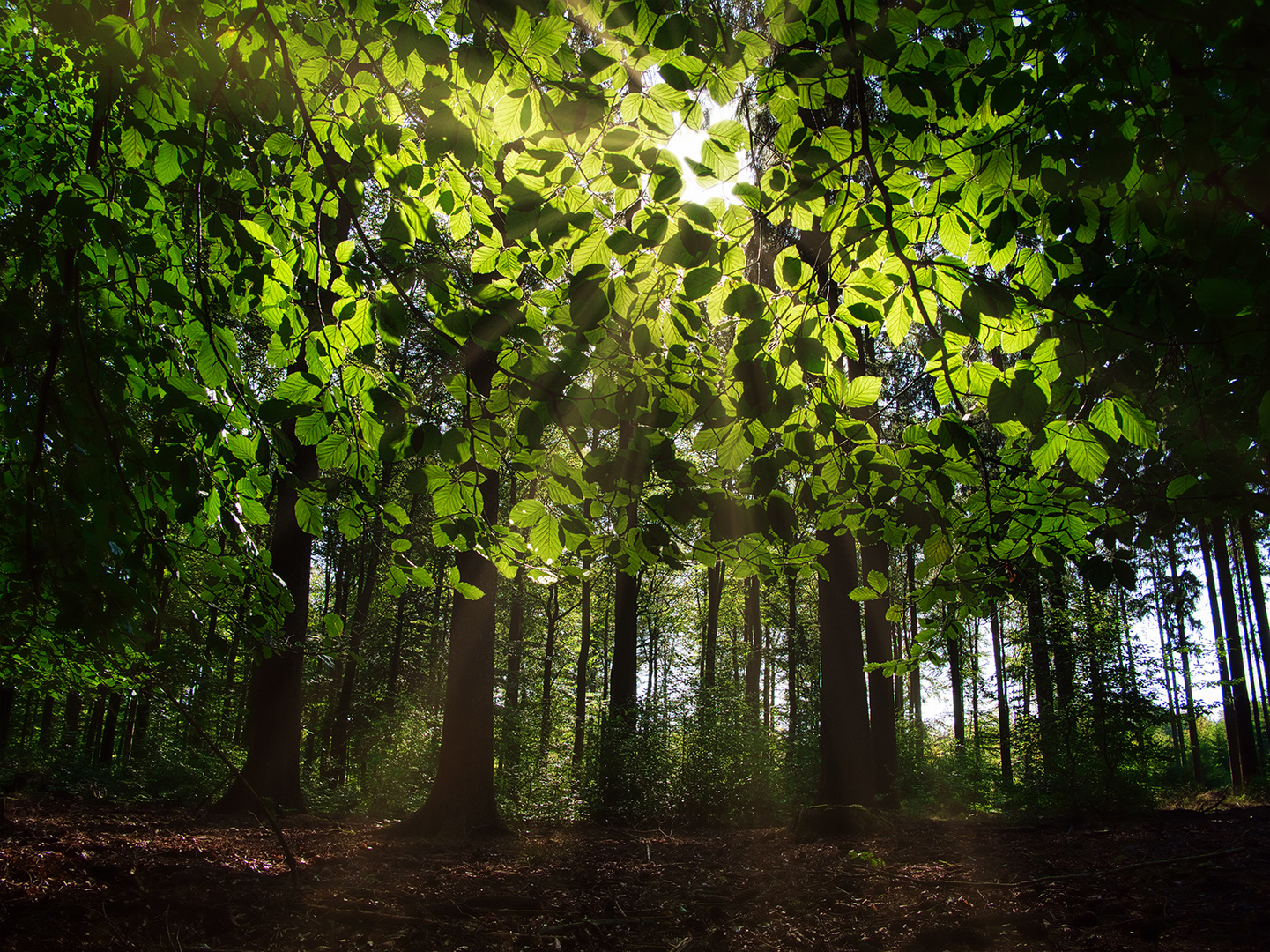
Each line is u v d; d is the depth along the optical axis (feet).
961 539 11.80
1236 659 49.85
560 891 19.21
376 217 24.11
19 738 63.62
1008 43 8.52
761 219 8.52
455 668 31.60
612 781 39.93
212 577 12.21
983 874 19.94
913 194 9.44
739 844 27.94
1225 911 15.25
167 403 8.60
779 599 75.82
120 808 32.01
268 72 9.93
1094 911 16.05
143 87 8.70
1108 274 8.68
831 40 7.69
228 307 10.91
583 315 8.25
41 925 13.38
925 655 14.21
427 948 14.34
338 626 11.96
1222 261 7.43
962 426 9.27
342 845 25.53
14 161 11.61
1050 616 34.78
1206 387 10.10
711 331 10.25
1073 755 32.71
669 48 6.98
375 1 8.36
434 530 10.57
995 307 8.02
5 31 12.19
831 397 9.79
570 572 11.21
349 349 10.07
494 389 9.62
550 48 7.61
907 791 43.19
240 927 14.74
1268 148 6.77
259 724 34.50
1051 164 8.32
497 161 10.53
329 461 10.09
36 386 8.52
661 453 9.37
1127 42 7.64
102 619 8.07
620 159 7.71
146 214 10.98
